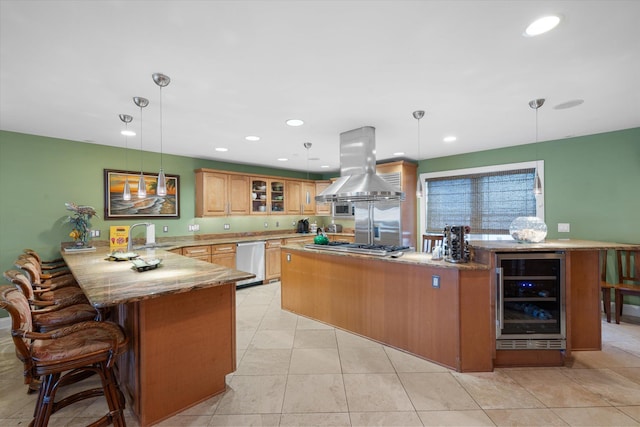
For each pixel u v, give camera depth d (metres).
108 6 1.36
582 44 1.72
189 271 2.34
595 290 2.69
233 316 2.23
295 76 2.09
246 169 5.89
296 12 1.42
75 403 2.02
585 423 1.79
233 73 2.04
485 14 1.45
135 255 3.03
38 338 1.46
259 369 2.45
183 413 1.92
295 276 3.78
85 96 2.40
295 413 1.91
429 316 2.56
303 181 6.52
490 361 2.39
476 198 4.83
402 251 3.12
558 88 2.34
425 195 5.45
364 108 2.74
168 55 1.80
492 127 3.43
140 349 1.79
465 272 2.38
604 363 2.50
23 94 2.35
